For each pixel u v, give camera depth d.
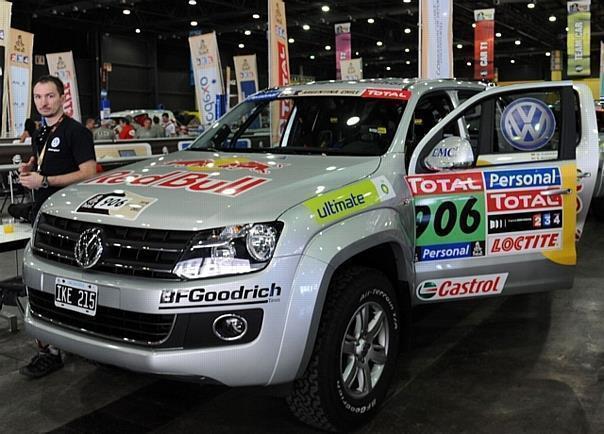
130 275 2.71
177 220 2.71
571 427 3.15
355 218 3.03
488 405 3.40
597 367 3.90
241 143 4.27
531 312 5.00
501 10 23.52
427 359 4.06
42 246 3.11
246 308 2.61
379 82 4.31
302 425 3.21
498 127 3.84
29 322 3.08
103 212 2.91
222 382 2.63
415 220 3.50
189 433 3.14
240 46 34.09
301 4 23.16
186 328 2.58
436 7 8.64
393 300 3.33
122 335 2.72
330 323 2.90
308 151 3.85
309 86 4.47
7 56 9.30
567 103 3.92
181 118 23.42
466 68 41.41
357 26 29.33
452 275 3.65
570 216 3.91
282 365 2.68
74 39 27.06
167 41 31.12
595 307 5.11
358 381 3.15
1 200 8.66
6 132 12.40
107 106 23.16
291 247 2.70
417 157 3.56
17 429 3.18
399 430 3.14
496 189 3.71
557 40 33.25
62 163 3.94
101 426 3.22
